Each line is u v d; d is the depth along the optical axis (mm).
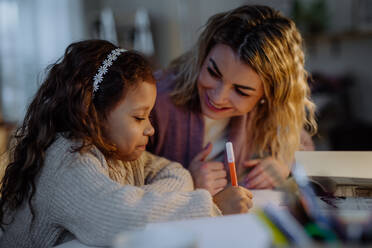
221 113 889
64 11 2816
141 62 700
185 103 944
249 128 966
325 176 660
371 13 2770
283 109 894
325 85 2785
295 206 427
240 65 790
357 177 658
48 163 639
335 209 562
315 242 377
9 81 2568
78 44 717
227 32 814
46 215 634
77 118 656
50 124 667
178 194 613
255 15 835
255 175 893
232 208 666
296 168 539
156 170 812
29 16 2650
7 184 673
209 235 438
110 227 559
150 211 564
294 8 2846
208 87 855
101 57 692
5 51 2559
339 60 2904
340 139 2547
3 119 2428
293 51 845
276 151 961
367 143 2512
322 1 2850
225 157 1002
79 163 617
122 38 2943
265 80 814
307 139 1028
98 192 584
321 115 2555
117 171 715
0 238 719
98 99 667
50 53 2727
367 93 2875
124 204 566
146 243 349
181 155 978
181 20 3039
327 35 2828
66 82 675
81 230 584
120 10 3145
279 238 381
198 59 886
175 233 361
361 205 588
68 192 600
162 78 1010
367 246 362
